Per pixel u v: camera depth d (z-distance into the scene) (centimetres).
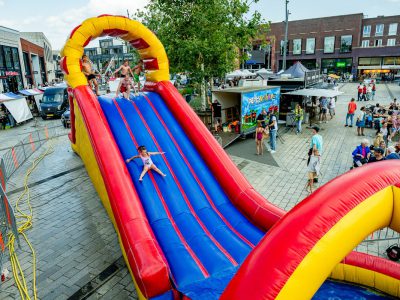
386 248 757
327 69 5978
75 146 1512
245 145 1683
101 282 683
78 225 925
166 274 545
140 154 799
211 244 643
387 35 5547
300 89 2225
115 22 988
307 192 1080
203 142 896
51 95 2867
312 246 303
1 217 820
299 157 1464
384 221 352
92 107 869
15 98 2527
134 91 1109
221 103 1752
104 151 752
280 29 6034
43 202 1087
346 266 612
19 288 671
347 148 1572
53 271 724
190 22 1750
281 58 6175
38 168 1446
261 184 1155
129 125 942
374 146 1248
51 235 876
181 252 616
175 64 1808
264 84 2294
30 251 806
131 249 581
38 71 5244
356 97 3475
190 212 741
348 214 318
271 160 1424
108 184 693
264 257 308
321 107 2212
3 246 757
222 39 1669
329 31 5731
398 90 4038
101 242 834
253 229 698
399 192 344
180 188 797
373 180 347
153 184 786
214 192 802
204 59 1759
